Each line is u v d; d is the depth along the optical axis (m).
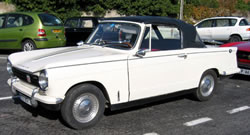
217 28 14.80
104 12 21.84
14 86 4.31
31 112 4.74
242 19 14.48
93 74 3.91
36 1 19.11
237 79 7.93
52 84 3.60
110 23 5.04
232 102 5.70
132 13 22.72
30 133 3.93
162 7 22.84
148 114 4.84
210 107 5.34
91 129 4.11
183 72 5.01
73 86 3.88
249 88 6.91
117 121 4.46
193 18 26.94
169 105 5.40
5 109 4.85
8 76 7.30
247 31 14.09
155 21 4.73
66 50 4.74
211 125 4.43
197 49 5.20
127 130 4.12
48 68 3.58
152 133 4.04
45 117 4.54
